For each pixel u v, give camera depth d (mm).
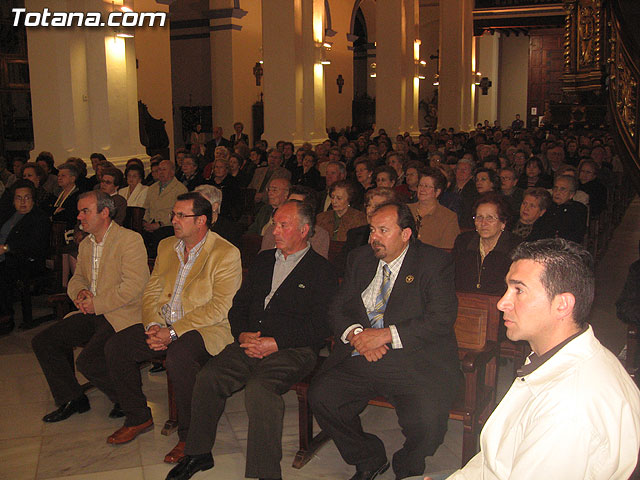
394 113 15805
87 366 3670
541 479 1379
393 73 15688
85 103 8680
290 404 4051
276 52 11672
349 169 10086
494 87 28875
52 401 4031
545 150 11180
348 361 3141
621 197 10133
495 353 3305
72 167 6637
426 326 2963
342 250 4453
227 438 3574
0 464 3242
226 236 4762
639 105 5246
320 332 3293
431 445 2918
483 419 3170
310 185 8805
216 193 4613
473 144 14969
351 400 3039
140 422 3551
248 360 3295
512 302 1556
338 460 3332
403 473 2928
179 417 3332
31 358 4754
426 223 4809
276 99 11805
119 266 3732
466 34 22016
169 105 15070
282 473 3191
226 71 18109
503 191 5938
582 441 1361
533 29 29812
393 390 2998
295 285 3352
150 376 4453
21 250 5270
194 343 3348
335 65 24484
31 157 8680
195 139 16547
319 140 12820
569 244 1538
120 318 3688
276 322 3332
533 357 1566
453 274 3076
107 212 3744
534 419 1438
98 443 3484
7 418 3781
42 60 8414
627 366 3777
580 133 12375
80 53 8531
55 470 3191
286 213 3311
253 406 2996
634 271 3773
